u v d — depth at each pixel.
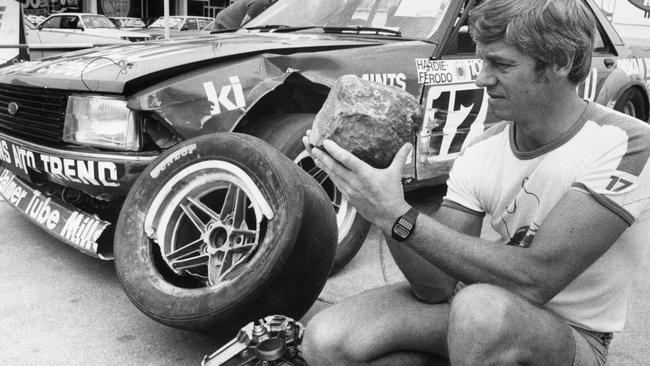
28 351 2.35
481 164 1.67
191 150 2.46
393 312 1.70
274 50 2.97
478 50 1.44
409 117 1.51
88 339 2.46
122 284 2.39
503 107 1.46
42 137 2.96
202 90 2.70
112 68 2.77
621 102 4.75
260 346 1.95
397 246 1.63
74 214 2.92
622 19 5.83
